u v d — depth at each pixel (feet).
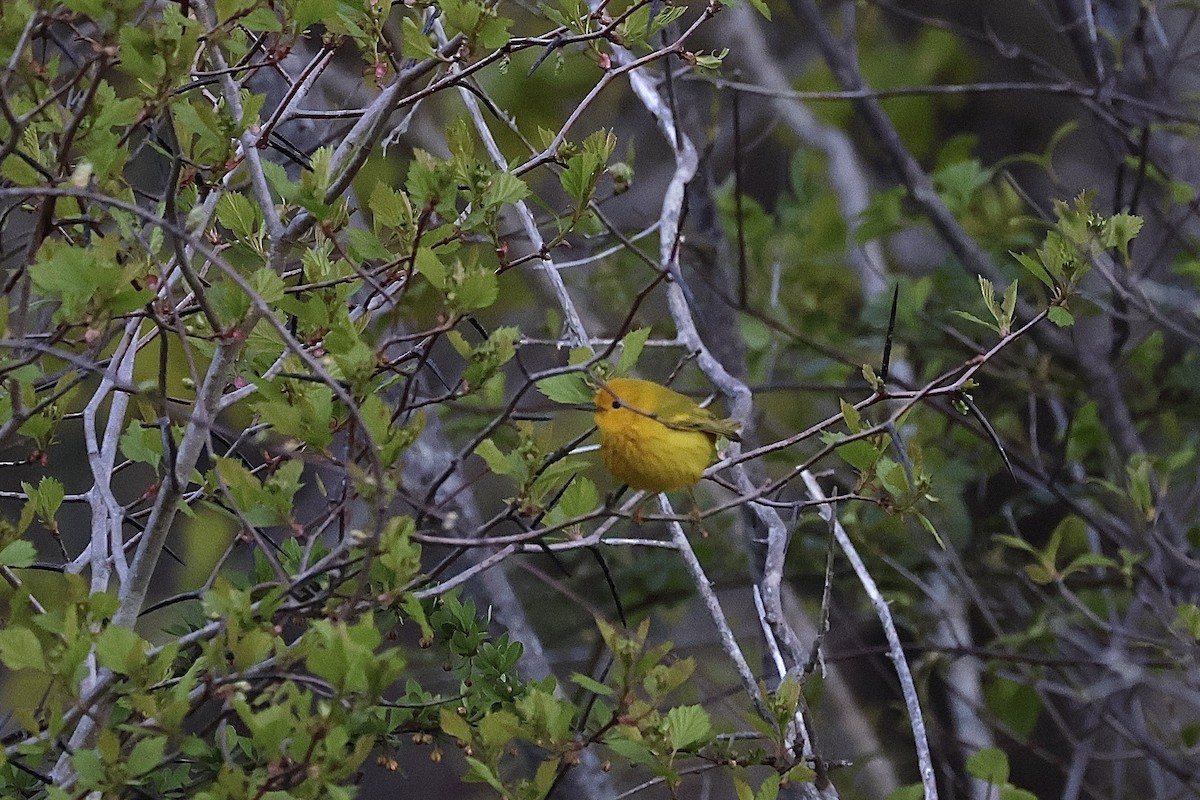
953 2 71.20
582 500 25.03
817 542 49.39
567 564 52.60
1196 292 51.83
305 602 21.80
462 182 23.36
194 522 44.34
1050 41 71.41
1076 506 44.11
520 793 21.90
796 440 25.53
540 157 25.13
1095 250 26.71
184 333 20.66
